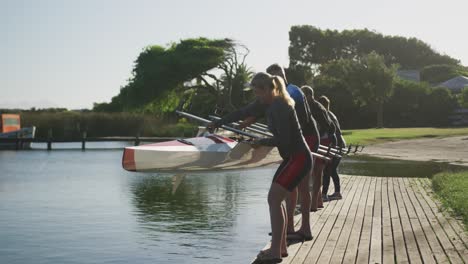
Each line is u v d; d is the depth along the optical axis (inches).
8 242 420.5
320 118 367.6
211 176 912.3
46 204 614.9
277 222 248.2
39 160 1378.0
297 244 290.7
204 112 2819.9
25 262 365.1
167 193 700.7
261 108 265.3
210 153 294.8
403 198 481.1
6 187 788.6
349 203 445.7
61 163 1273.4
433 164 1039.6
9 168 1128.8
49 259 372.8
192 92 2883.9
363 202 453.1
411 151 1413.6
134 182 848.3
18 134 1974.7
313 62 4544.8
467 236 313.4
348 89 2869.1
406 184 606.2
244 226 467.8
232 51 2810.0
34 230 465.4
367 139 1836.9
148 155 277.0
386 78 2758.4
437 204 442.9
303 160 243.0
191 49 2797.7
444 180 564.7
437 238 308.3
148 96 2819.9
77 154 1635.1
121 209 570.6
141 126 2346.2
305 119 293.7
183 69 2773.1
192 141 306.5
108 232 452.4
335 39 4557.1
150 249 393.4
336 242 296.4
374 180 650.8
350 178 675.4
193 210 555.2
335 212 397.7
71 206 596.7
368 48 4714.6
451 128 2561.5
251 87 246.4
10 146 2123.5
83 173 1013.2
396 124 2938.0
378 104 2807.6
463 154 1296.8
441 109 2901.1
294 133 240.8
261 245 399.9
